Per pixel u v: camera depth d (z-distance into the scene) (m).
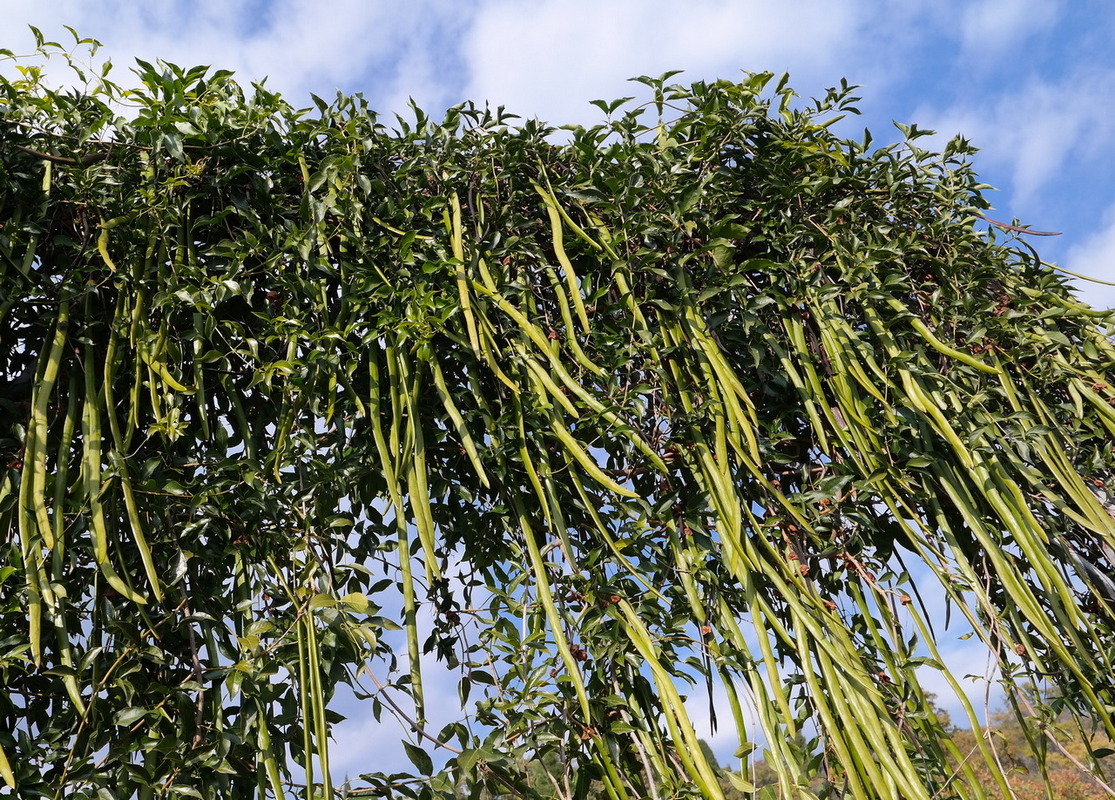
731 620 1.44
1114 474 1.77
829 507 1.62
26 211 1.54
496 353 1.62
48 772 1.27
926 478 1.66
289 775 1.28
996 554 1.55
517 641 1.37
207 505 1.38
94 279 1.54
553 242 1.73
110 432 1.49
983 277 1.91
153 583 1.27
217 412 1.59
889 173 1.95
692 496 1.54
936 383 1.75
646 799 1.36
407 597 1.34
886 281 1.79
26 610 1.31
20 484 1.30
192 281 1.51
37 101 1.58
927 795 1.28
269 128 1.66
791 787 1.33
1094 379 1.84
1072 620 1.52
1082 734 1.50
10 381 1.51
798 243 1.89
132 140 1.62
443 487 1.57
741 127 1.89
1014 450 1.75
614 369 1.60
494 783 1.29
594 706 1.36
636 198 1.78
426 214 1.65
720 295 1.75
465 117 1.82
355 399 1.48
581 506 1.55
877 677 1.47
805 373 1.72
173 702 1.29
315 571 1.35
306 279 1.58
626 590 1.49
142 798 1.20
